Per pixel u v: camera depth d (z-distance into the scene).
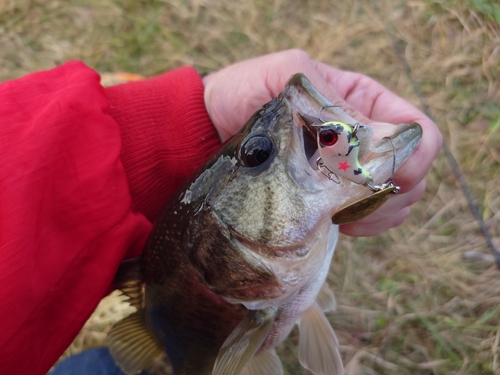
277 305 0.28
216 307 0.28
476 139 0.58
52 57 0.68
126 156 0.35
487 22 0.63
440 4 0.66
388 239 0.53
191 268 0.27
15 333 0.24
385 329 0.49
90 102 0.28
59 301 0.26
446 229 0.54
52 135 0.25
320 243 0.26
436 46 0.64
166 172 0.36
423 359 0.47
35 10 0.70
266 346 0.32
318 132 0.22
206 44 0.68
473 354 0.47
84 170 0.26
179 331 0.30
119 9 0.70
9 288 0.23
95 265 0.27
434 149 0.30
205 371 0.32
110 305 0.49
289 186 0.25
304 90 0.24
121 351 0.33
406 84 0.62
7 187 0.24
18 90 0.27
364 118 0.28
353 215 0.24
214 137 0.37
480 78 0.61
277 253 0.25
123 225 0.28
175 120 0.36
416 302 0.50
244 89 0.35
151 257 0.29
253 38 0.68
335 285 0.52
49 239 0.25
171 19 0.69
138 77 0.61
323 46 0.66
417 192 0.33
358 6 0.68
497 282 0.50
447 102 0.60
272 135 0.25
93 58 0.67
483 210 0.54
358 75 0.37
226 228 0.26
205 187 0.27
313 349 0.32
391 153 0.24
